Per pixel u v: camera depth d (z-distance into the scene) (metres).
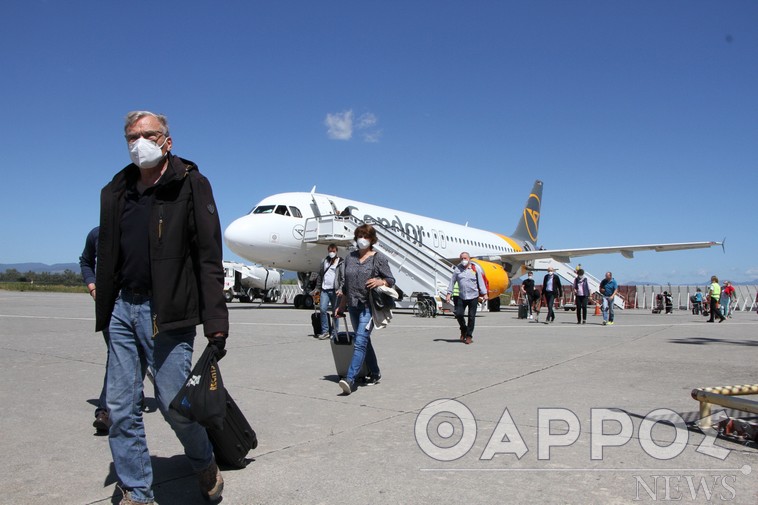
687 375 6.71
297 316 17.08
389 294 5.88
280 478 3.33
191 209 2.91
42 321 14.05
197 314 2.89
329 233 20.58
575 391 5.75
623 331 13.23
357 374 5.77
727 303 24.08
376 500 2.99
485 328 14.17
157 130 2.86
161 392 2.89
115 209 2.91
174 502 3.02
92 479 3.35
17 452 3.86
